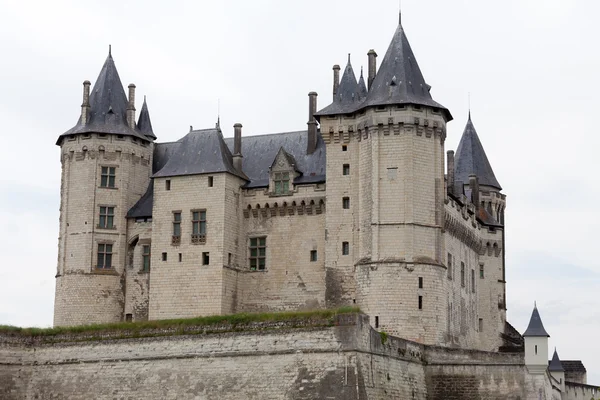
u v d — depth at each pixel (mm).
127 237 91750
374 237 80188
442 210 81938
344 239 83312
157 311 87062
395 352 71438
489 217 102062
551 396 84125
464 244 92750
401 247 79500
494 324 98812
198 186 87875
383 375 69062
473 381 74562
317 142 90500
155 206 88938
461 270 90938
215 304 85438
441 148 82750
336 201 84125
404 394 71375
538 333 74125
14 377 78125
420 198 80562
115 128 92625
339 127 84812
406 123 80812
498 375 74312
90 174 91875
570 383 110125
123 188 92188
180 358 72625
